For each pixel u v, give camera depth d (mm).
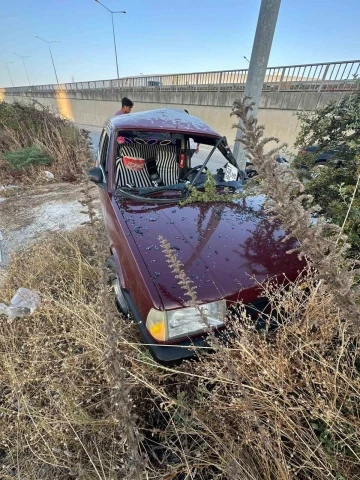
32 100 8344
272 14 3068
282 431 1160
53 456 1243
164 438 1384
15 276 2678
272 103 9938
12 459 1332
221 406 1314
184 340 1440
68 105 26062
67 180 6242
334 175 2369
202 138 2824
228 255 1687
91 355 1679
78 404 1427
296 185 784
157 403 1538
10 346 1911
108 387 1508
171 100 14602
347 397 1258
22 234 3854
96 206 4559
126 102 5305
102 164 2918
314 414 1154
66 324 1978
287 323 1463
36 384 1663
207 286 1465
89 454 1243
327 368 1314
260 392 1265
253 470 1144
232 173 2830
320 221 830
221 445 1177
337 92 7934
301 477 1152
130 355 1620
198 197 2318
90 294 2281
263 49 3262
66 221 4168
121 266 1878
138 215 2078
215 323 1463
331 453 1119
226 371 1356
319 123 2660
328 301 1387
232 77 11336
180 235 1847
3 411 1480
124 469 999
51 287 2389
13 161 6398
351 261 829
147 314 1443
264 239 1856
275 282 1570
